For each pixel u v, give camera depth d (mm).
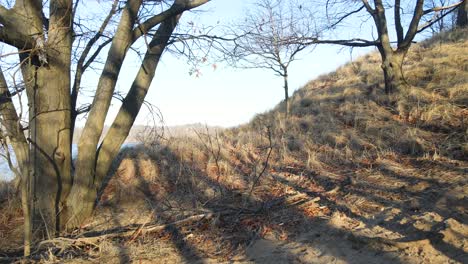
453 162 7062
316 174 7953
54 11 6746
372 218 5641
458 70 11242
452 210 5281
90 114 7090
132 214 7340
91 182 7133
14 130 6238
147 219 6984
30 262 5500
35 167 6832
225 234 5949
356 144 8969
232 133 12750
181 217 6723
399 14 11164
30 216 6496
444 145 7824
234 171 8695
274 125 11656
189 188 7922
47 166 6820
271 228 5887
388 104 10703
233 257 5270
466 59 11938
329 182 7426
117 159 9391
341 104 11766
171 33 7941
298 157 9133
